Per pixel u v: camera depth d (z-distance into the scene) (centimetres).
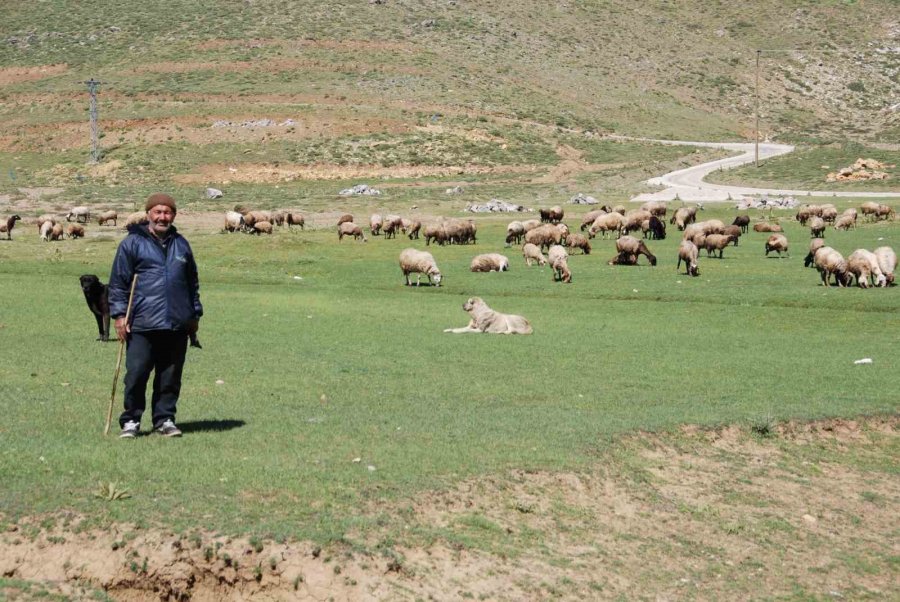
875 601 1101
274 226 6531
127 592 941
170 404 1276
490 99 14725
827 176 10019
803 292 3372
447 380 1823
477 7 19638
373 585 967
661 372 2008
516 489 1206
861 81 18912
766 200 7562
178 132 12175
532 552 1079
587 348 2286
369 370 1898
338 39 16300
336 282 3866
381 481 1159
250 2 17712
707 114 16612
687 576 1101
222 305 2995
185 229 6438
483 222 6781
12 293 3088
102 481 1072
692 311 3086
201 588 954
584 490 1247
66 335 2228
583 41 19088
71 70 14838
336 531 1019
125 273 1216
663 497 1288
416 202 8656
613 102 16188
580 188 9738
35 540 962
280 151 11631
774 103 17712
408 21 17912
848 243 4991
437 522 1092
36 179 10806
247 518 1022
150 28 16375
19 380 1652
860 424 1681
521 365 2022
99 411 1420
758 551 1185
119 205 8375
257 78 14400
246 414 1459
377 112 13088
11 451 1157
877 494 1409
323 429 1380
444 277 3881
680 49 19650
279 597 952
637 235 5700
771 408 1702
